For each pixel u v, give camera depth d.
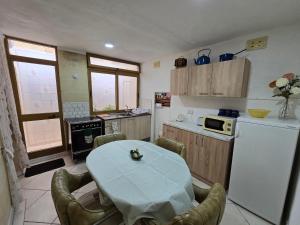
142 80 4.41
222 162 2.16
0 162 1.56
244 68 2.08
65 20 1.88
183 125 2.85
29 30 2.19
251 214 1.81
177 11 1.64
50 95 3.03
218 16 1.73
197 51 2.96
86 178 1.60
